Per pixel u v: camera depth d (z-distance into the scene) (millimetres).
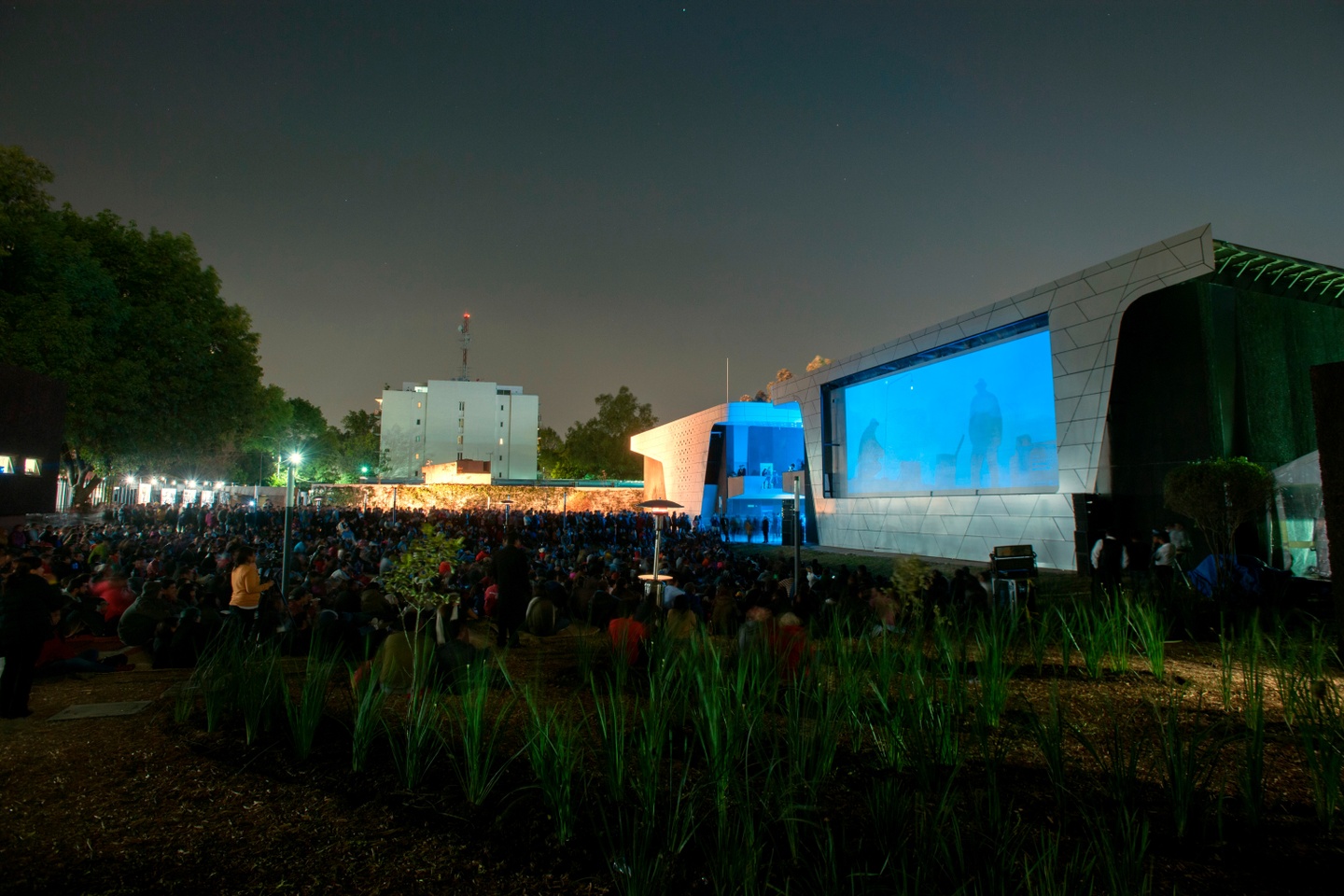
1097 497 17766
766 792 3438
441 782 3971
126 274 29406
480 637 6582
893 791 3355
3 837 3322
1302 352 17875
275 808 3664
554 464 99375
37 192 25500
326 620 7410
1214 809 3457
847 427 30016
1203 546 15891
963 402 23062
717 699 4156
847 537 29391
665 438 51250
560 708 5340
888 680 4828
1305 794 3664
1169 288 17078
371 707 4559
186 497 57719
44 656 7035
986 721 4617
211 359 32219
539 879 3023
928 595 9242
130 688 6355
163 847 3248
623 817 3525
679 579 12086
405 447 91062
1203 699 5332
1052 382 19547
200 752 4461
